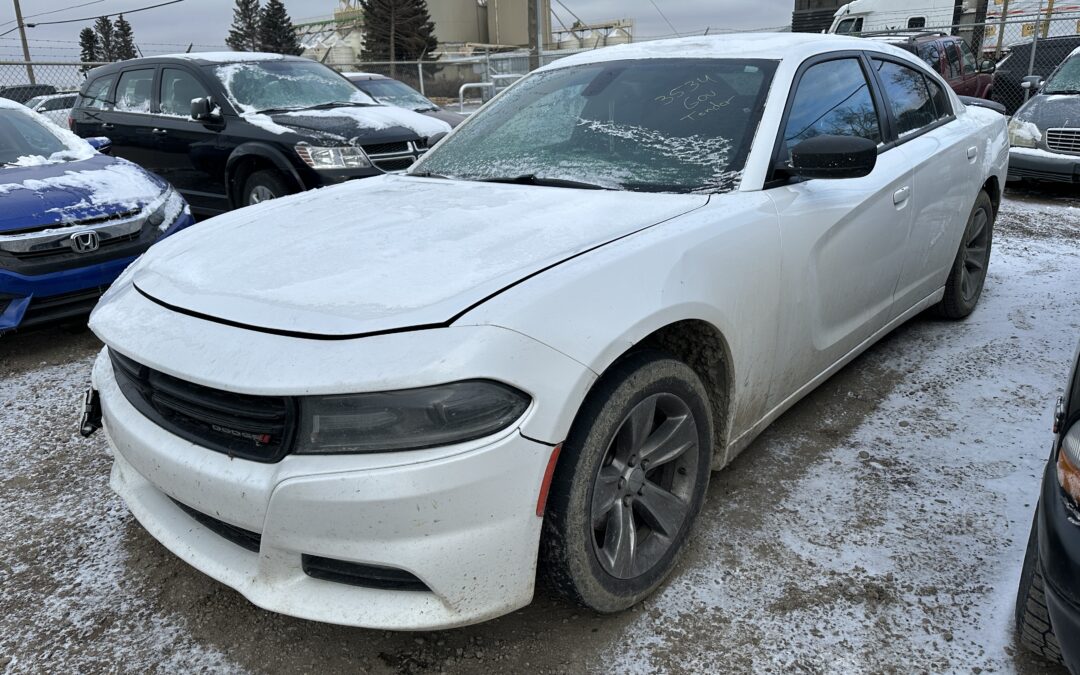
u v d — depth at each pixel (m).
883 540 2.46
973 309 4.56
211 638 2.15
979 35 16.91
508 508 1.75
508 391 1.73
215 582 2.39
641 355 2.04
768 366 2.58
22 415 3.65
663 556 2.21
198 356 1.85
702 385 2.26
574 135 2.98
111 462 3.18
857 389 3.58
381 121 6.86
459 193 2.75
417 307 1.81
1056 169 8.22
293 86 7.38
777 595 2.23
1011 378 3.63
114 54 78.50
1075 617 1.46
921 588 2.23
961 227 4.01
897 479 2.80
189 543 2.05
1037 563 1.75
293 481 1.71
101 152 6.10
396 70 18.59
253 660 2.07
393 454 1.69
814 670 1.96
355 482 1.68
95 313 2.30
